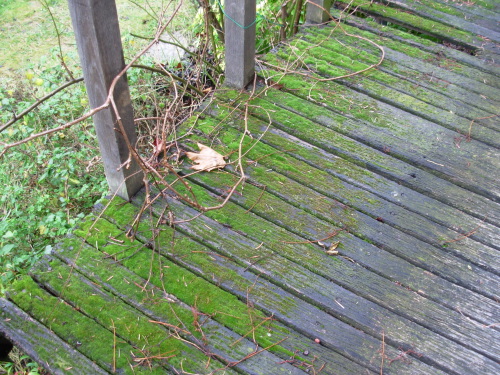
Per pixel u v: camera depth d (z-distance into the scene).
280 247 2.15
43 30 4.98
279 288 2.02
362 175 2.50
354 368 1.81
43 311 1.91
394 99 2.94
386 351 1.86
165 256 2.10
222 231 2.19
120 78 1.86
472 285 2.08
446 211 2.37
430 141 2.70
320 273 2.08
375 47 3.32
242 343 1.85
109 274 2.02
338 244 2.19
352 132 2.71
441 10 3.71
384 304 1.99
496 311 2.00
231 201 2.32
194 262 2.08
